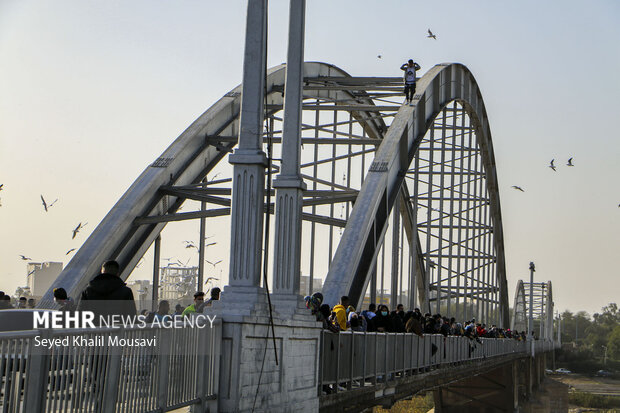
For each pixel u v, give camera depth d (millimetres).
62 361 7746
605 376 156125
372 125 45156
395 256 38125
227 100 35219
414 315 24562
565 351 175750
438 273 51125
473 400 60969
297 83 14250
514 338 64875
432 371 26531
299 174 14148
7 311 11617
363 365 18094
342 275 26172
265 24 12852
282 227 13953
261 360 12250
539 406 76625
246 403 11688
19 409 7055
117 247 27875
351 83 40406
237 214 12289
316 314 15320
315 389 14500
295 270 13867
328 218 29734
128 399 9016
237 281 12172
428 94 39312
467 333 36469
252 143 12438
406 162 33781
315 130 39125
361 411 18562
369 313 21281
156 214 30422
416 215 44281
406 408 64562
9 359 6898
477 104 54031
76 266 25516
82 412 8109
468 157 57781
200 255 31047
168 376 9961
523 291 110938
